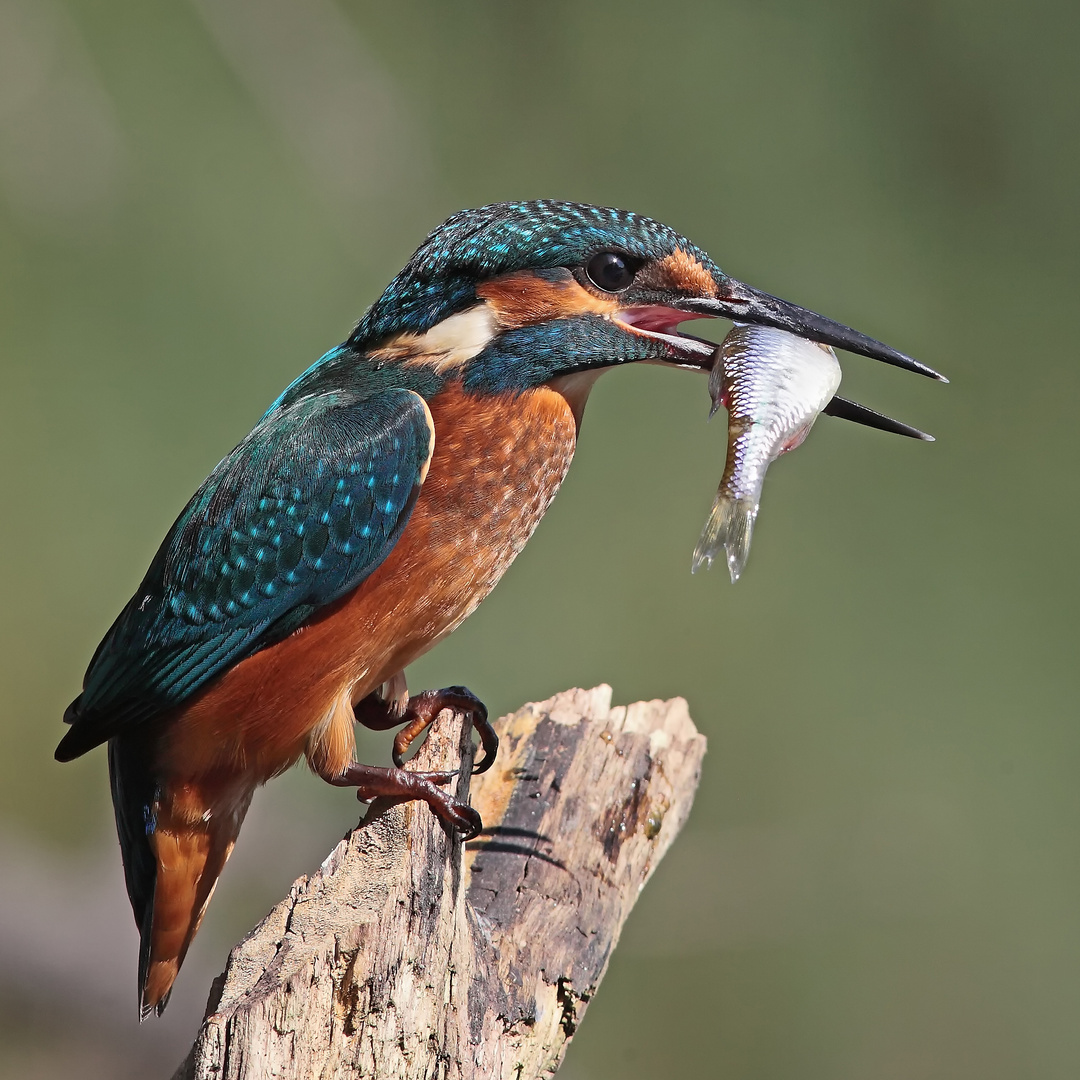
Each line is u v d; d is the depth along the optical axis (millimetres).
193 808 5184
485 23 15320
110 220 14586
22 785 12977
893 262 14812
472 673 13906
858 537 14398
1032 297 14656
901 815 12852
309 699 5074
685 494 14633
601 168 15266
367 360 5535
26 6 13742
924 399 14617
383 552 5055
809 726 13742
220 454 14617
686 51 15219
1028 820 13016
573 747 5441
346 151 14227
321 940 3703
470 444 5191
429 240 5480
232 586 5047
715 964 11555
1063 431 14414
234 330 14750
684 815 5574
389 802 4801
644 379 14781
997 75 14781
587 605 14250
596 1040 11289
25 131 13969
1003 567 14156
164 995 5402
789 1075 11242
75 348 14414
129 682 5145
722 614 14250
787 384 5000
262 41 13961
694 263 5445
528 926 4691
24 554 13938
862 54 15094
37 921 11164
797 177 15023
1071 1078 11648
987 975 12039
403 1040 3775
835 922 11680
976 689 13797
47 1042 10594
